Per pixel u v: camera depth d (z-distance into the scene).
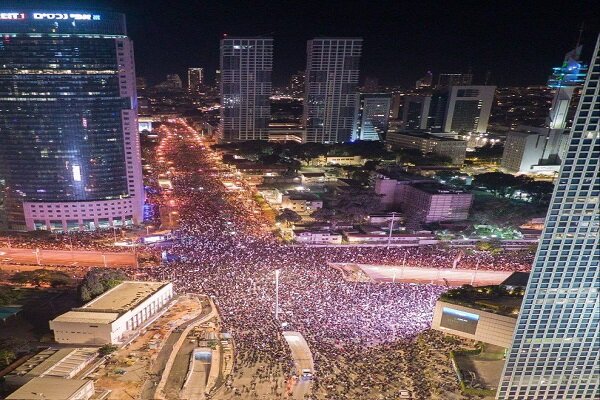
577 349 148.12
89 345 178.12
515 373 149.62
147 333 188.00
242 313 198.38
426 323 195.38
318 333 181.88
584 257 139.50
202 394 150.62
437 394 149.88
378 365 162.25
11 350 170.25
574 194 133.75
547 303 143.12
